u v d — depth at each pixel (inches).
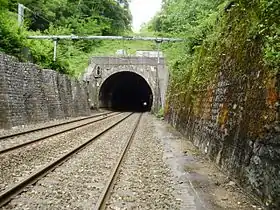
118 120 1264.8
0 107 785.6
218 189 356.8
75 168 418.0
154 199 311.1
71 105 1401.3
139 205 290.4
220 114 480.4
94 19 2509.8
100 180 368.5
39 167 405.4
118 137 751.1
